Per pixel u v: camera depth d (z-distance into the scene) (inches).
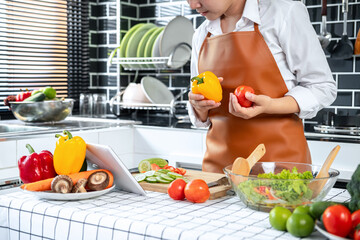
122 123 103.8
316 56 54.6
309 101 53.4
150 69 122.5
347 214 30.0
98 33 128.4
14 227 40.4
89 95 120.7
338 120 94.3
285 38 55.0
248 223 34.6
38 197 42.1
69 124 101.0
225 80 58.3
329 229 30.2
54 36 119.6
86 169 47.1
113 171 44.4
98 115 120.6
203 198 40.6
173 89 123.9
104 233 35.0
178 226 33.2
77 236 36.4
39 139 85.0
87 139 92.9
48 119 96.6
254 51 56.4
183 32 112.4
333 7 101.6
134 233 33.6
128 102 117.5
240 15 58.1
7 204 40.9
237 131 58.2
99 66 128.6
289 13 54.9
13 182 71.1
